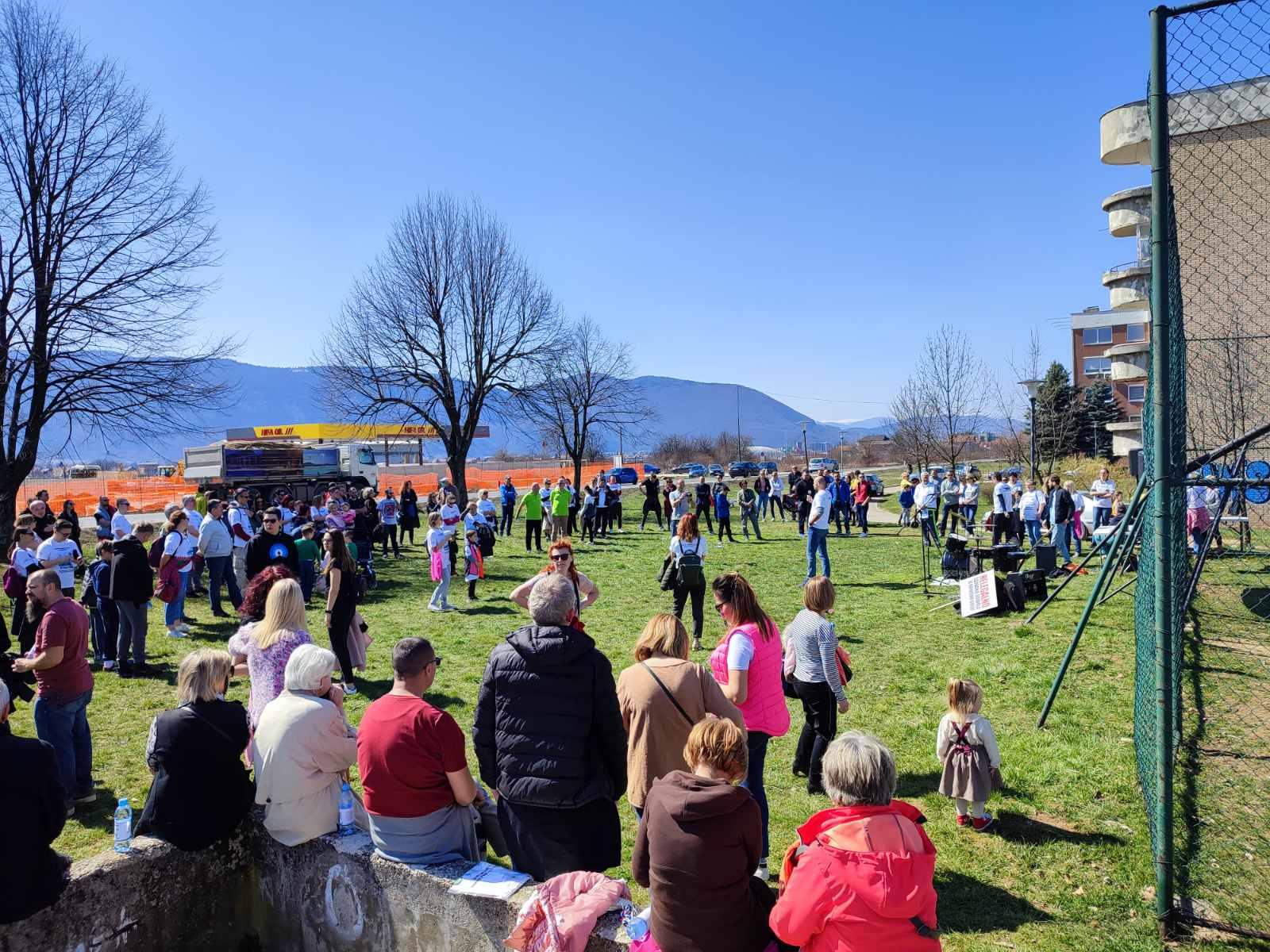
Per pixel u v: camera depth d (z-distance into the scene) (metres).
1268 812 5.25
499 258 33.09
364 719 3.85
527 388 34.19
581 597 7.56
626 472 55.56
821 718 6.02
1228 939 4.05
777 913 2.78
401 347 32.22
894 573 16.59
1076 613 11.70
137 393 21.34
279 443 34.78
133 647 9.81
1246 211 7.03
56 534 10.99
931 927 2.75
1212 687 7.70
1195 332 10.84
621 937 3.01
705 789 2.91
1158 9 4.09
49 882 3.34
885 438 53.69
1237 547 14.90
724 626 12.20
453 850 3.83
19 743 3.34
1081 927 4.23
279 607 5.45
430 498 25.19
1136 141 19.70
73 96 20.50
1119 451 31.53
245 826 4.10
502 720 3.66
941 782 5.39
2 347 19.69
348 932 3.75
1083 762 6.25
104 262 21.06
